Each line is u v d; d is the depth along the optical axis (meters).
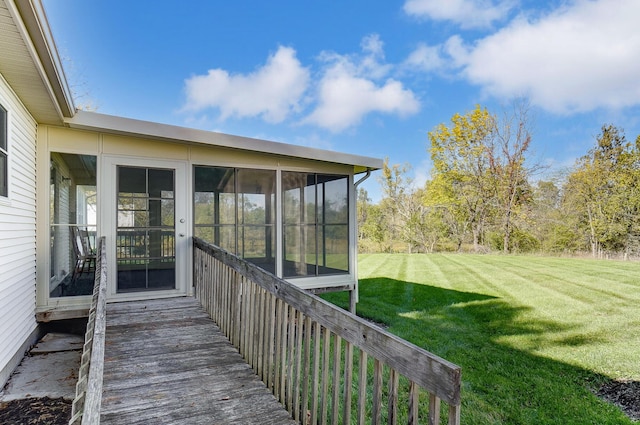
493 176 19.55
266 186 5.75
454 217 20.62
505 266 13.89
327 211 6.38
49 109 3.80
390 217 23.00
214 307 3.99
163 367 2.86
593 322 6.68
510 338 5.88
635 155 16.06
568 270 12.52
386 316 7.25
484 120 19.53
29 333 4.03
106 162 4.61
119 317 4.05
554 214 18.23
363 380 1.61
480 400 3.81
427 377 1.23
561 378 4.38
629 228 15.78
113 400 2.36
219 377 2.72
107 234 4.60
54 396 3.11
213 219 5.28
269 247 5.73
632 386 4.16
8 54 2.67
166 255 4.95
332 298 9.05
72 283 4.42
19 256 3.63
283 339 2.39
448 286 10.39
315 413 2.01
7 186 3.25
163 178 4.96
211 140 4.92
